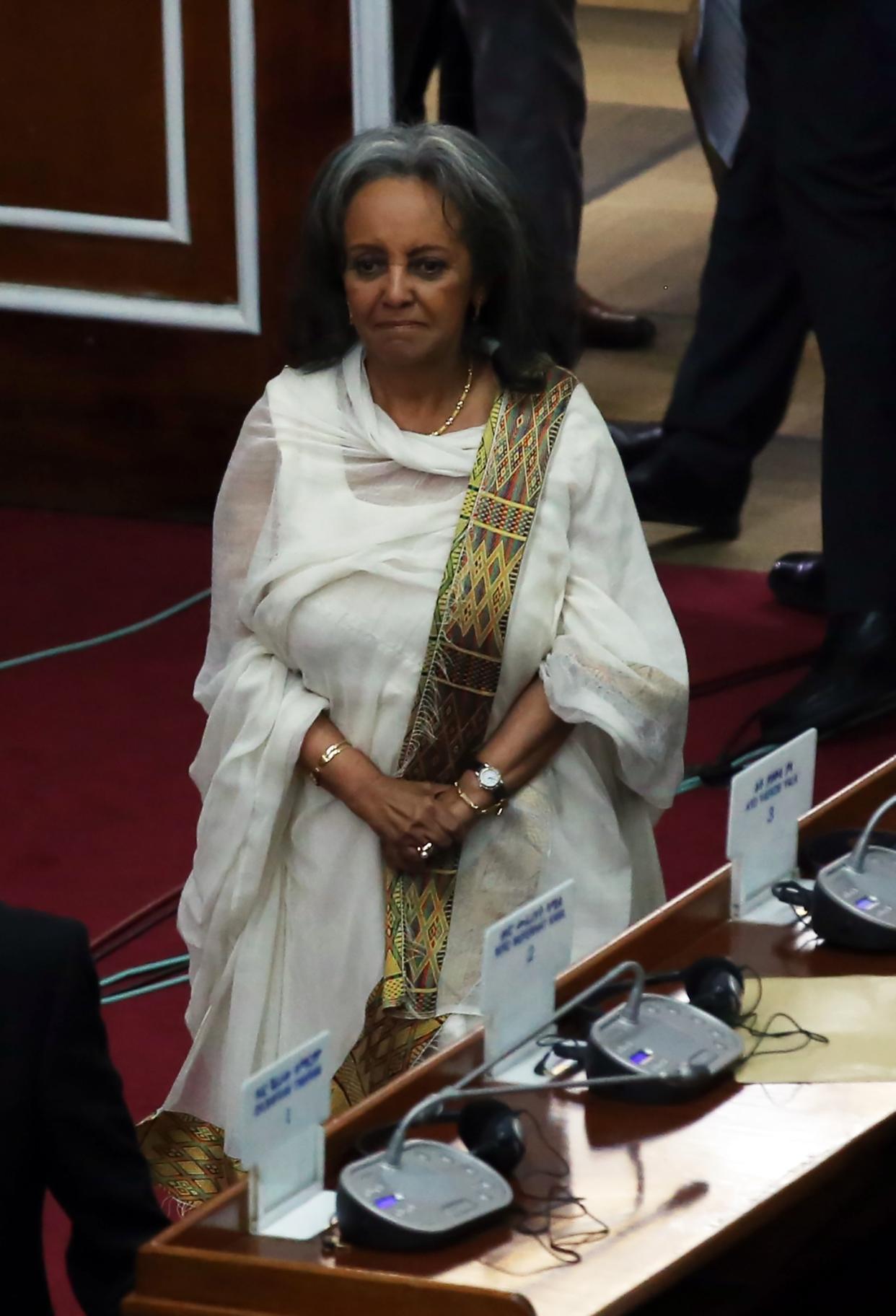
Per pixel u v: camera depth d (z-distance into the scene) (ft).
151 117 70.38
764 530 74.79
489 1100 24.41
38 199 72.43
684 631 66.59
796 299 69.46
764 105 58.23
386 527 33.88
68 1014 22.12
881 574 58.80
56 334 74.49
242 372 73.20
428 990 34.24
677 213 108.68
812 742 30.35
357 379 34.91
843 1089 25.00
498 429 34.37
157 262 72.33
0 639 66.49
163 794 57.06
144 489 75.72
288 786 34.58
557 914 26.04
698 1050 25.17
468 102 78.28
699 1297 29.07
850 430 58.13
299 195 70.18
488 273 33.88
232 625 35.76
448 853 34.17
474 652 33.73
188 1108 36.40
